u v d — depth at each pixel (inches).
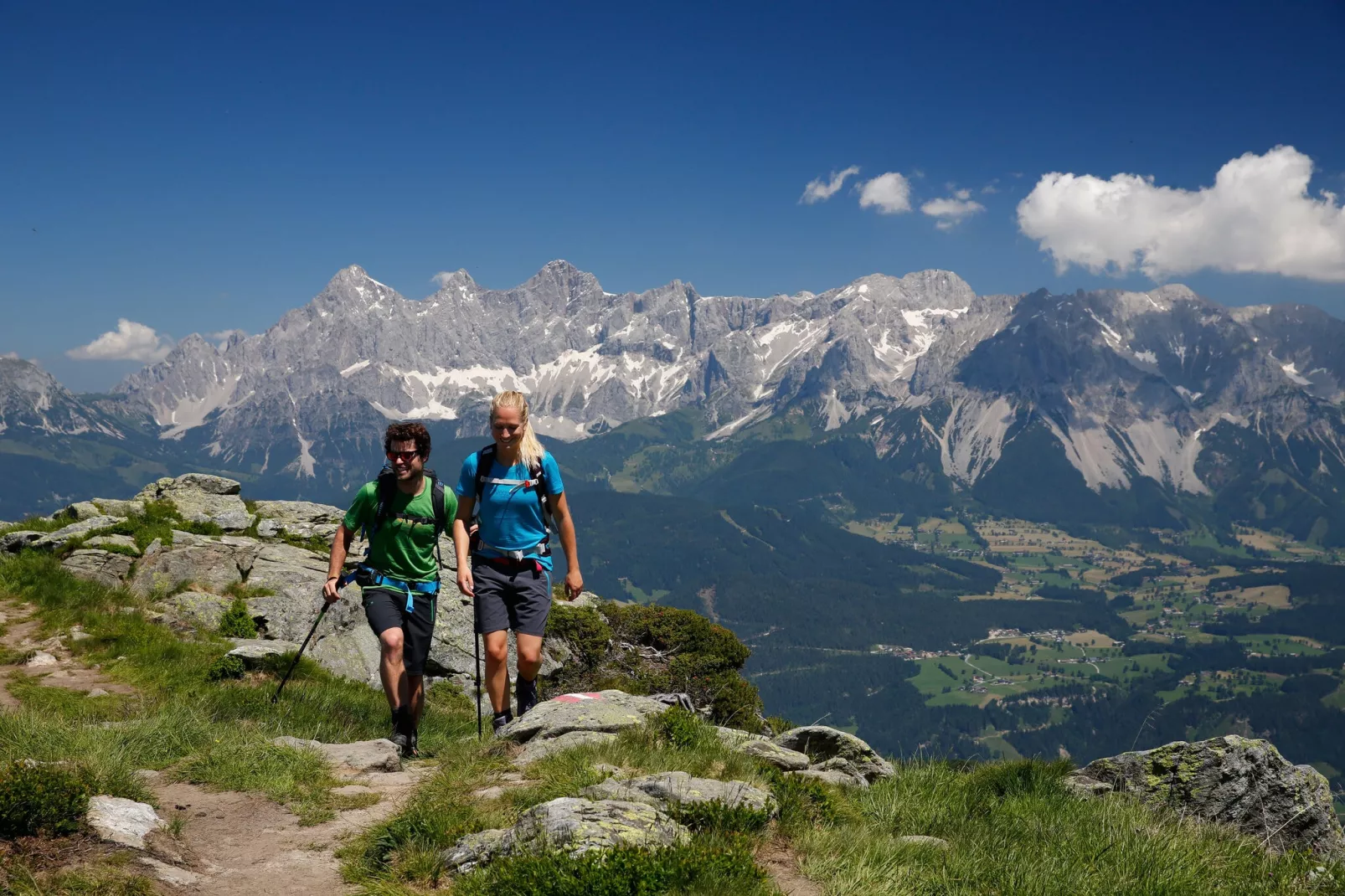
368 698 719.1
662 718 427.5
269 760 376.8
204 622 882.1
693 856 257.4
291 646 850.8
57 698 617.6
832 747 516.1
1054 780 465.1
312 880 274.1
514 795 329.7
